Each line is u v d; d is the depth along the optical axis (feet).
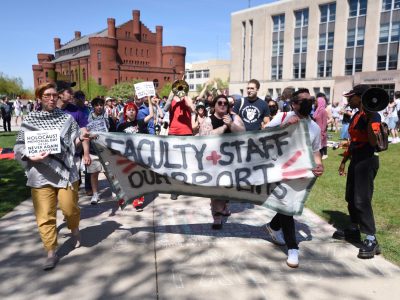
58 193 12.65
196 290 11.03
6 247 13.83
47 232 12.21
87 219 17.15
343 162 14.73
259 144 13.39
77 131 13.04
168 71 276.00
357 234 14.49
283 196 13.23
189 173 14.03
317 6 128.67
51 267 12.12
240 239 14.92
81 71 279.08
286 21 139.74
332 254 13.51
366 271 12.19
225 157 13.75
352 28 120.26
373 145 12.51
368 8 114.42
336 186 23.17
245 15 156.46
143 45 279.90
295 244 12.62
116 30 265.54
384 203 19.07
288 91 27.02
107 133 13.89
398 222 16.29
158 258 13.10
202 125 15.15
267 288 11.16
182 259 13.04
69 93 16.51
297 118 12.82
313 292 10.95
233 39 163.94
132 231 15.66
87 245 14.14
